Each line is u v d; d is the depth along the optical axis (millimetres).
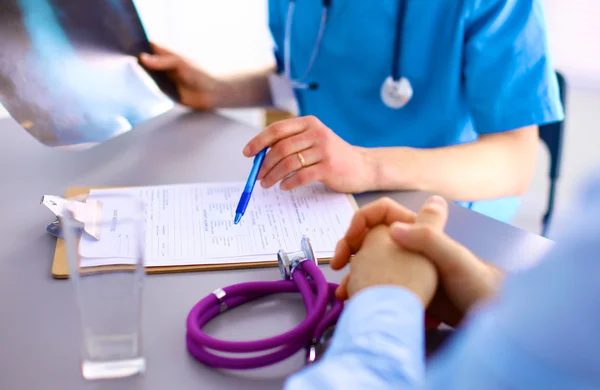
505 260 750
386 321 464
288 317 649
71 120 1122
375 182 962
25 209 873
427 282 547
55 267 717
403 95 1271
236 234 806
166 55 1299
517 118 1166
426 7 1224
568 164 2344
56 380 551
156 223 828
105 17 1172
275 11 1531
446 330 612
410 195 959
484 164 1100
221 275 724
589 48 2584
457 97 1259
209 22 2250
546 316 339
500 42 1163
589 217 345
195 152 1102
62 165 1039
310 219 854
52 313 643
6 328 618
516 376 344
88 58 1158
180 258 745
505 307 365
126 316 556
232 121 1272
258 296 681
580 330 326
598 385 322
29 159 1061
